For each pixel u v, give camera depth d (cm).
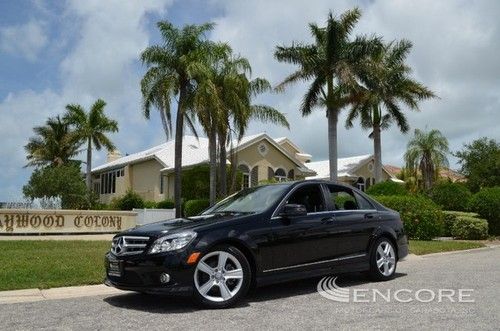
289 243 740
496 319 597
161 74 2802
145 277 653
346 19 3225
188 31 2827
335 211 830
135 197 3844
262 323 584
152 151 4416
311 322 588
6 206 3156
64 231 2217
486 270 1046
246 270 686
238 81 2930
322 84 3275
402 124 3744
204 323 586
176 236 655
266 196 789
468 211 2436
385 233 895
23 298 749
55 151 5678
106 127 4897
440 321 588
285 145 4462
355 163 4734
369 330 549
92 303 711
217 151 3228
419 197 2061
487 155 4369
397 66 3734
